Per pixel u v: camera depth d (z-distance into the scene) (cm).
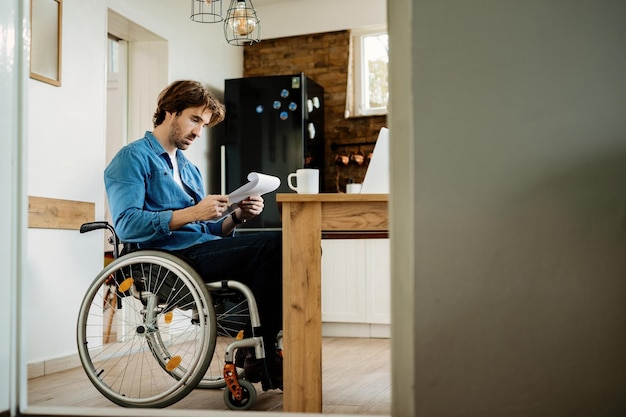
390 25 141
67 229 359
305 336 206
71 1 368
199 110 277
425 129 135
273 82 518
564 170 132
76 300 365
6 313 173
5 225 175
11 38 180
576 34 133
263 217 514
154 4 452
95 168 387
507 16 135
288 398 206
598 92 132
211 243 244
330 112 568
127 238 243
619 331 129
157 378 310
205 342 224
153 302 239
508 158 133
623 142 131
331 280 489
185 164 289
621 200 130
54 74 352
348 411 233
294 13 570
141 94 470
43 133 345
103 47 397
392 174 138
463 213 133
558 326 130
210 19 533
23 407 174
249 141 520
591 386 129
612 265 130
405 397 135
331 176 564
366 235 235
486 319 132
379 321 479
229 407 233
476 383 131
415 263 134
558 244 131
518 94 134
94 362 364
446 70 136
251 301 232
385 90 570
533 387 130
